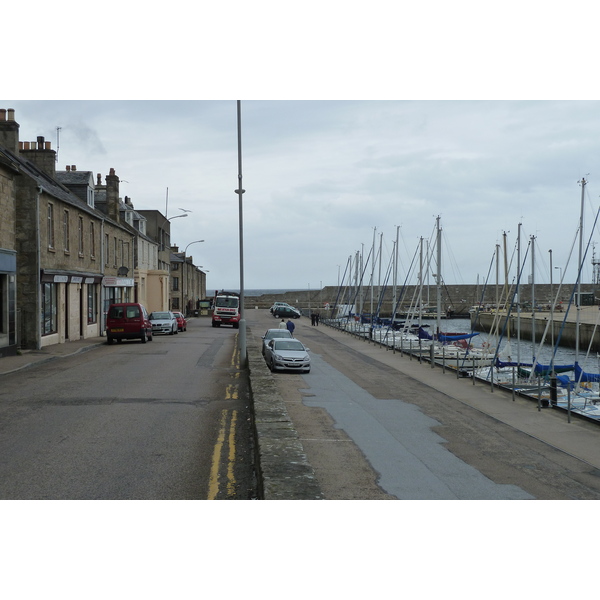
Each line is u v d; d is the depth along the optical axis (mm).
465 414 17109
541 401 18562
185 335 44750
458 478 10547
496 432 14789
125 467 9719
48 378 19688
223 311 58500
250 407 15172
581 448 13320
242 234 25219
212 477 9305
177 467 9789
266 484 7629
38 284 27781
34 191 27625
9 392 16828
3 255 24109
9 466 9656
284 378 24047
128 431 12250
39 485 8742
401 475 10586
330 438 13406
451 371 27953
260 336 44531
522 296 100812
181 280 88812
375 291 119125
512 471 11195
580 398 22828
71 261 33219
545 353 48688
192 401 16016
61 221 31531
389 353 36625
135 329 34438
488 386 22891
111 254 42875
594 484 10547
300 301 125688
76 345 30859
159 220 71688
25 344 27781
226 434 12234
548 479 10750
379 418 16031
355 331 55188
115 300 44438
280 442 9602
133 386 18250
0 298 24688
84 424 12812
